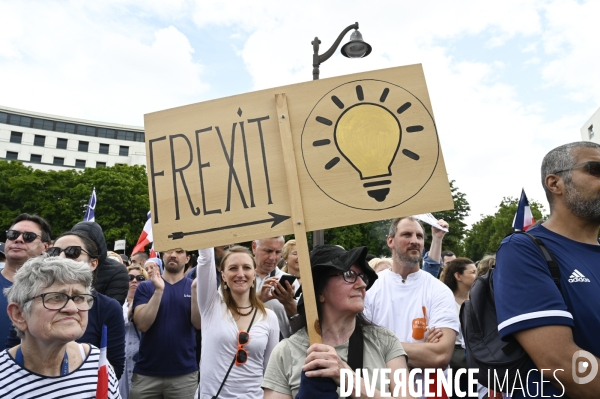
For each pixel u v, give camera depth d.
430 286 3.25
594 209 1.99
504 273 2.01
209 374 3.30
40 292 1.98
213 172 2.46
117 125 74.62
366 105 2.43
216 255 5.53
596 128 39.00
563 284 1.91
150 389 4.17
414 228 3.30
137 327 4.33
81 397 2.05
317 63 7.34
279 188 2.38
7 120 68.31
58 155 70.75
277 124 2.47
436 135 2.36
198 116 2.56
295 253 4.68
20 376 2.01
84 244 3.16
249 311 3.52
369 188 2.32
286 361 2.11
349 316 2.13
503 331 1.92
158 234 2.44
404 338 3.10
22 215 3.64
